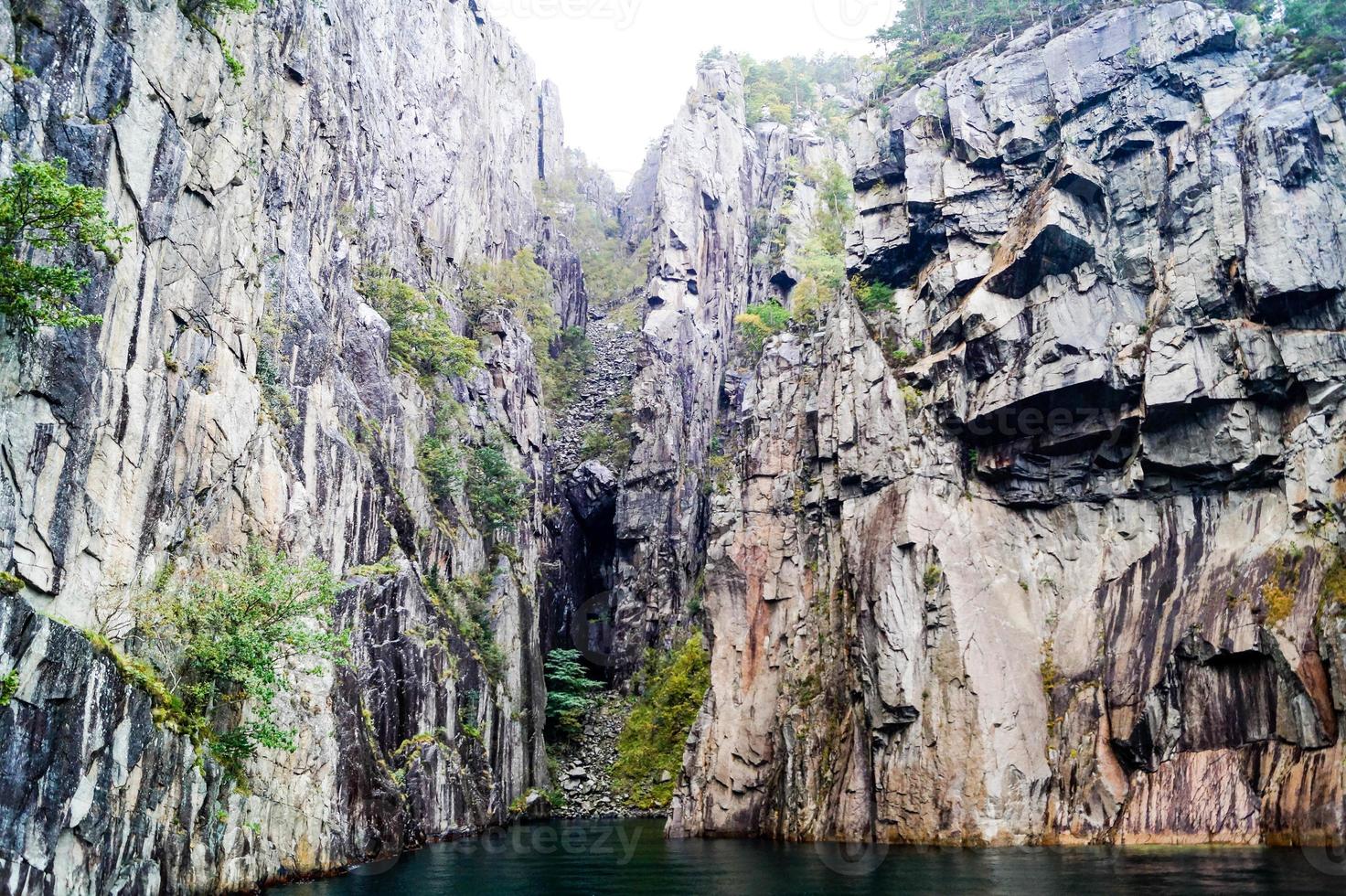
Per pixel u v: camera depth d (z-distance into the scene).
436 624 59.00
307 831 38.88
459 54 103.06
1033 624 50.56
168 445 32.31
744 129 114.25
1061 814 46.12
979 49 66.56
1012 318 53.78
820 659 55.94
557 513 90.88
